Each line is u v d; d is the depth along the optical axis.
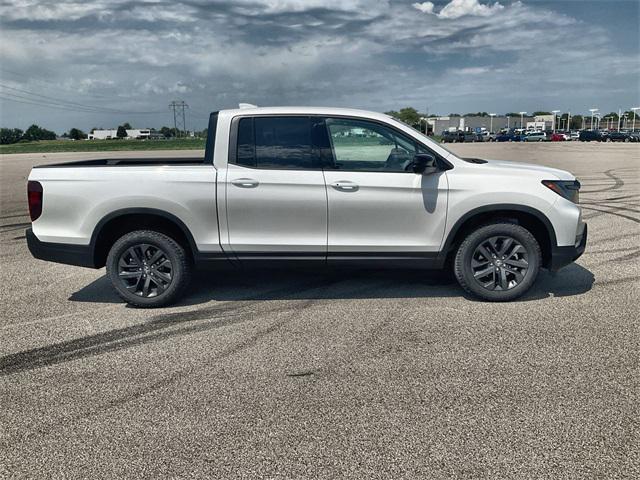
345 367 3.62
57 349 4.01
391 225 4.71
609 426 2.84
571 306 4.74
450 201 4.68
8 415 3.08
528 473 2.47
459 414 2.99
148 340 4.16
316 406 3.11
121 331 4.36
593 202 11.05
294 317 4.61
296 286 5.51
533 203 4.67
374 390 3.28
